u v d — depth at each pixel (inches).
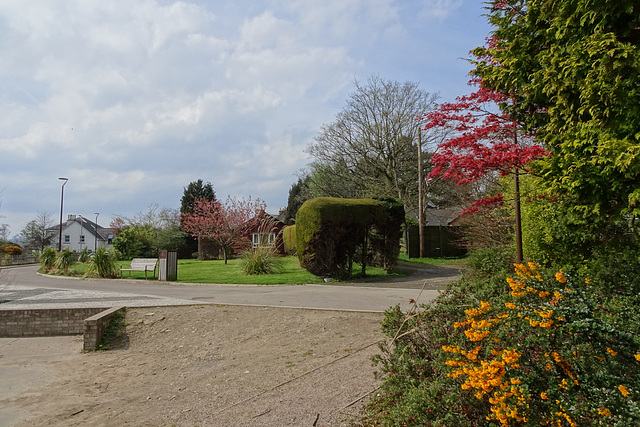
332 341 269.9
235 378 228.4
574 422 92.4
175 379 239.3
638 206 166.9
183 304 384.5
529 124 231.1
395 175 1108.5
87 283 647.1
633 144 154.1
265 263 689.6
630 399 92.4
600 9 163.8
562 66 181.6
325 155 1195.3
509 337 115.0
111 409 200.5
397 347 151.0
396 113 1096.2
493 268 356.2
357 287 507.5
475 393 109.1
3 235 2028.8
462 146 290.7
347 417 160.4
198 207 1348.4
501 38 225.6
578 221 237.1
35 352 311.6
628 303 156.9
